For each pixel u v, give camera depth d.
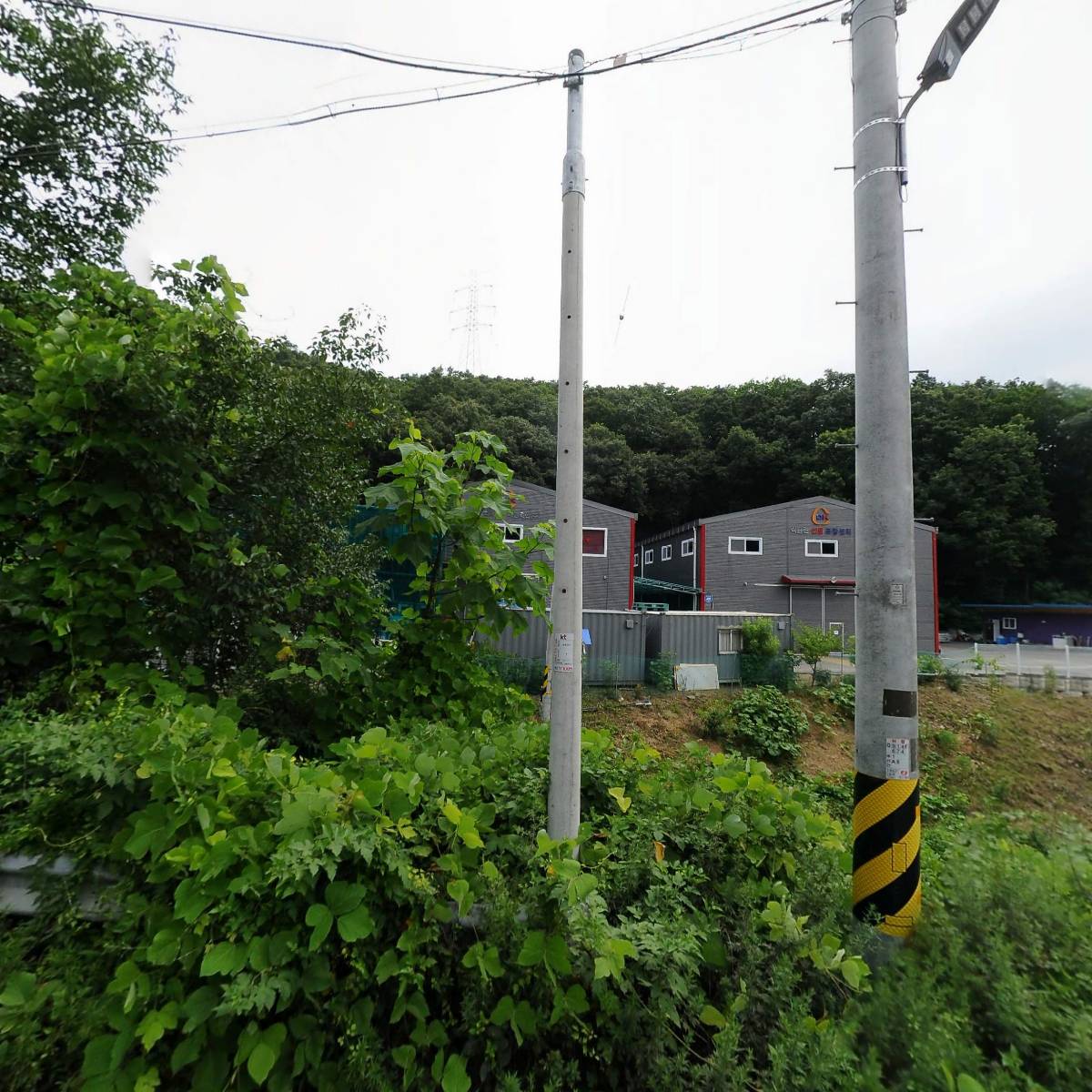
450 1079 1.73
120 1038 1.61
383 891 1.88
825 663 20.05
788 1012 1.93
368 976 1.77
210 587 3.65
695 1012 1.99
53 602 3.02
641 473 41.53
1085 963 2.10
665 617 16.45
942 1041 1.73
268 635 3.69
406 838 1.96
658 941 1.94
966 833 3.47
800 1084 1.70
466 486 4.54
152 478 3.31
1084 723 14.00
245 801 2.02
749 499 43.66
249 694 3.76
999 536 38.38
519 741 2.92
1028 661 26.62
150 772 1.96
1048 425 40.59
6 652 2.92
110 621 3.19
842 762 12.29
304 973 1.71
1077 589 40.47
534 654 14.44
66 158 6.34
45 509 3.19
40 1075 1.70
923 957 2.21
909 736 2.60
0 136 6.10
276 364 4.33
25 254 5.87
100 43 6.36
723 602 27.36
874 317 2.86
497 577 4.25
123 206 6.98
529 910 2.00
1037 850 3.29
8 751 2.07
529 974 1.91
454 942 1.99
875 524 2.75
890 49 2.97
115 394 3.12
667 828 2.45
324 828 1.79
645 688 15.33
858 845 2.64
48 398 3.03
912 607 2.69
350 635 4.03
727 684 16.56
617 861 2.38
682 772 2.88
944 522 40.62
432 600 4.49
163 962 1.67
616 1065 1.93
